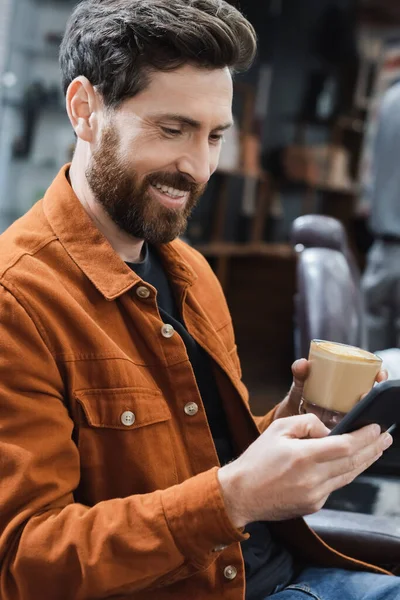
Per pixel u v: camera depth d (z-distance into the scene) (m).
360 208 6.61
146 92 1.13
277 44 5.72
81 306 1.16
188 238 4.96
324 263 2.26
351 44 6.51
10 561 1.04
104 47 1.14
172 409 1.21
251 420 1.34
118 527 1.02
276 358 5.52
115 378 1.13
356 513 1.50
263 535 1.40
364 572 1.38
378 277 3.55
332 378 1.19
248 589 1.29
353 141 6.75
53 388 1.10
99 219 1.26
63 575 1.02
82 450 1.13
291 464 0.98
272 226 5.99
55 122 3.86
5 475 1.04
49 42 3.80
